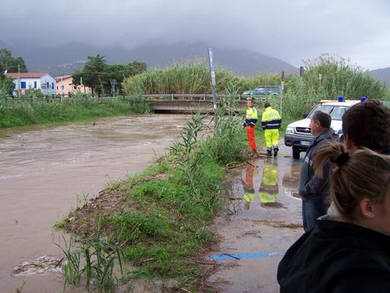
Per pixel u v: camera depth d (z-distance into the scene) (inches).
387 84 1497.3
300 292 68.0
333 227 68.3
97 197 360.8
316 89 1300.4
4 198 385.1
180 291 214.4
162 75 1688.0
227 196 395.2
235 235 295.1
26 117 1095.6
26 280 225.3
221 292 214.7
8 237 284.5
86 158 609.0
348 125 132.2
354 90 1363.2
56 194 398.9
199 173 386.9
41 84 3644.2
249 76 1750.7
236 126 560.4
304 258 70.7
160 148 705.6
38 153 656.4
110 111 1486.2
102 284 213.5
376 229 68.1
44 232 292.8
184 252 256.8
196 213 325.7
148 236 274.7
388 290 60.5
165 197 338.3
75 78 2950.3
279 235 295.3
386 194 66.7
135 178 410.6
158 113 1632.6
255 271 238.1
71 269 222.2
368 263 62.3
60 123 1164.5
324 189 198.1
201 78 1660.9
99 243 228.1
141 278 224.2
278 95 1147.3
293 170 522.3
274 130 618.5
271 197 395.5
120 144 758.5
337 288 62.3
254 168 531.8
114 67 2982.3
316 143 213.2
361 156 69.2
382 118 128.9
